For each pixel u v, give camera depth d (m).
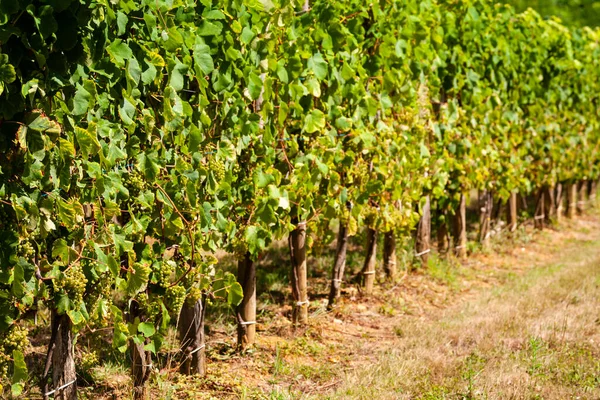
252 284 7.01
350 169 8.04
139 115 5.09
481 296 9.37
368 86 8.35
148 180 5.10
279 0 6.27
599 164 16.44
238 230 6.70
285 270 9.92
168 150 5.51
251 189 6.64
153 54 4.93
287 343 7.30
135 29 4.97
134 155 5.01
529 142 13.03
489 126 11.23
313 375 6.55
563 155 14.37
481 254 12.00
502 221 13.92
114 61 4.57
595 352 6.80
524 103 12.65
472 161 10.94
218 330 7.65
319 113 7.11
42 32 3.93
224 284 6.17
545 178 13.87
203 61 5.41
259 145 6.66
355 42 7.65
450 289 9.86
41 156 4.13
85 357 5.41
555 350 6.85
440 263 10.71
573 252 12.23
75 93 4.38
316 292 9.23
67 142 4.22
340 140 7.90
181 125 5.32
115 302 8.01
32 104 4.16
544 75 13.27
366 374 6.44
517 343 7.13
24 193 4.26
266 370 6.65
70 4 4.09
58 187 4.36
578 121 14.84
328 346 7.41
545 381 6.03
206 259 5.90
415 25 8.46
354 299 8.98
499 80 11.54
